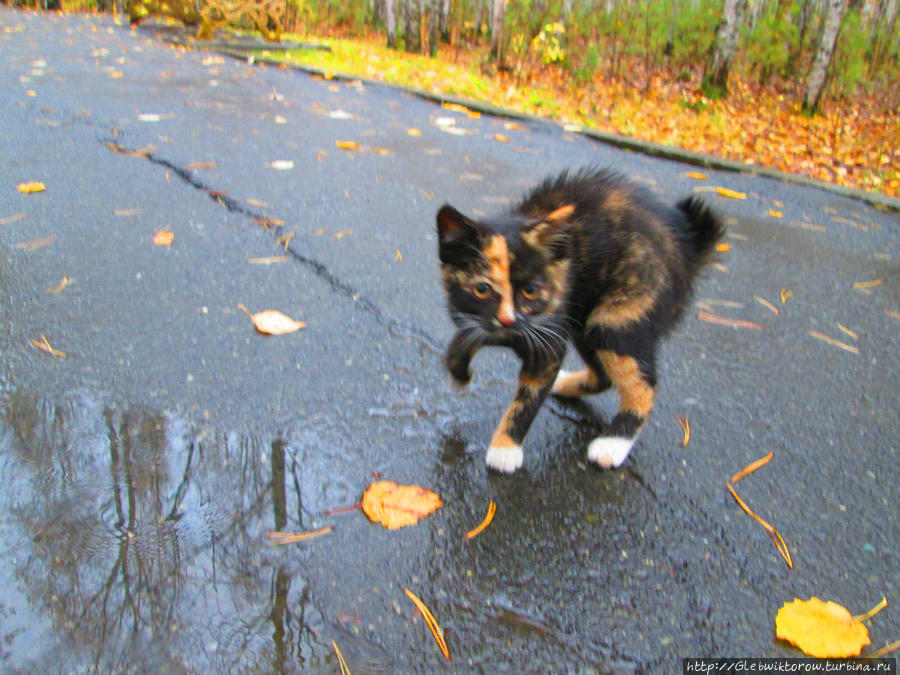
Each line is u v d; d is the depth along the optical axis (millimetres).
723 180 997
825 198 950
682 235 457
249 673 292
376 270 629
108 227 660
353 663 299
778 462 437
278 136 990
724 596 343
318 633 310
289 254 644
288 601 323
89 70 1331
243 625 311
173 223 681
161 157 855
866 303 654
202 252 631
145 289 564
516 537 369
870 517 398
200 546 346
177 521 359
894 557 372
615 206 439
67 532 346
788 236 803
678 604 338
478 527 374
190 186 775
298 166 872
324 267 627
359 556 350
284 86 1323
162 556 338
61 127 938
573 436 454
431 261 654
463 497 393
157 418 427
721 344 568
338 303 573
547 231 407
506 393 485
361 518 372
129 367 470
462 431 444
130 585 323
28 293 541
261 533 357
